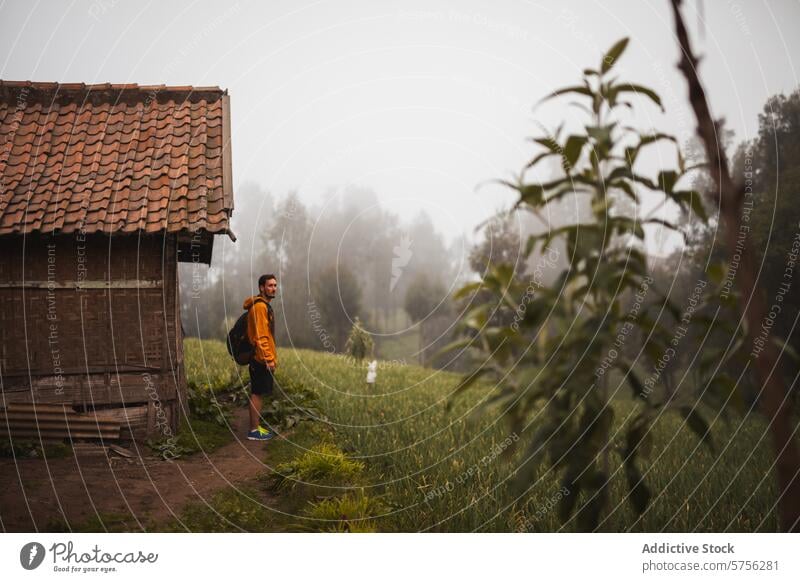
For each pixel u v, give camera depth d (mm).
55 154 7699
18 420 6645
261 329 7707
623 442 5445
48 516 4723
